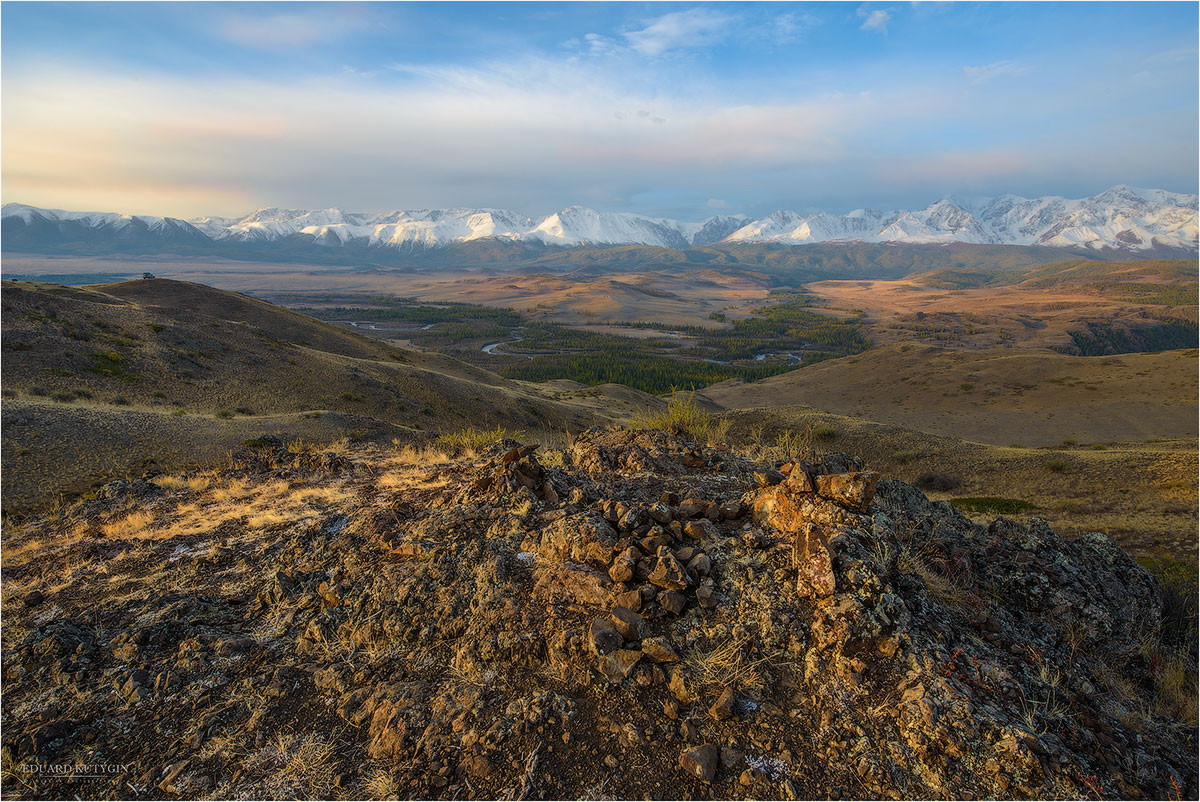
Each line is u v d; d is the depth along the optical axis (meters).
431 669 3.91
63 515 10.54
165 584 5.86
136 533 8.20
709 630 3.84
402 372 74.69
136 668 4.20
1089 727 3.37
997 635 3.95
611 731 3.30
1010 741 3.00
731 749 3.15
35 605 5.76
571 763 3.13
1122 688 4.11
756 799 2.92
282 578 5.22
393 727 3.43
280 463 12.83
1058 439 69.62
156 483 12.25
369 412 60.28
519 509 5.39
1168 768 3.18
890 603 3.65
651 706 3.43
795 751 3.12
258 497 9.89
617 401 111.62
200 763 3.36
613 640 3.75
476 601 4.34
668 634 3.84
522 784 3.02
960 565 4.72
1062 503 27.91
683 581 4.07
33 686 4.14
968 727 3.08
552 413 77.25
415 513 6.02
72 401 44.53
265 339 74.50
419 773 3.16
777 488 4.91
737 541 4.57
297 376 64.56
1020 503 29.38
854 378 122.00
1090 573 4.97
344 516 6.54
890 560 4.07
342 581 4.98
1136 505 25.67
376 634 4.30
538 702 3.47
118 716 3.77
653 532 4.59
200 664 4.21
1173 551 17.86
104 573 6.56
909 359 121.69
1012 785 2.89
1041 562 4.94
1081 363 96.62
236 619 4.91
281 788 3.16
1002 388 93.75
